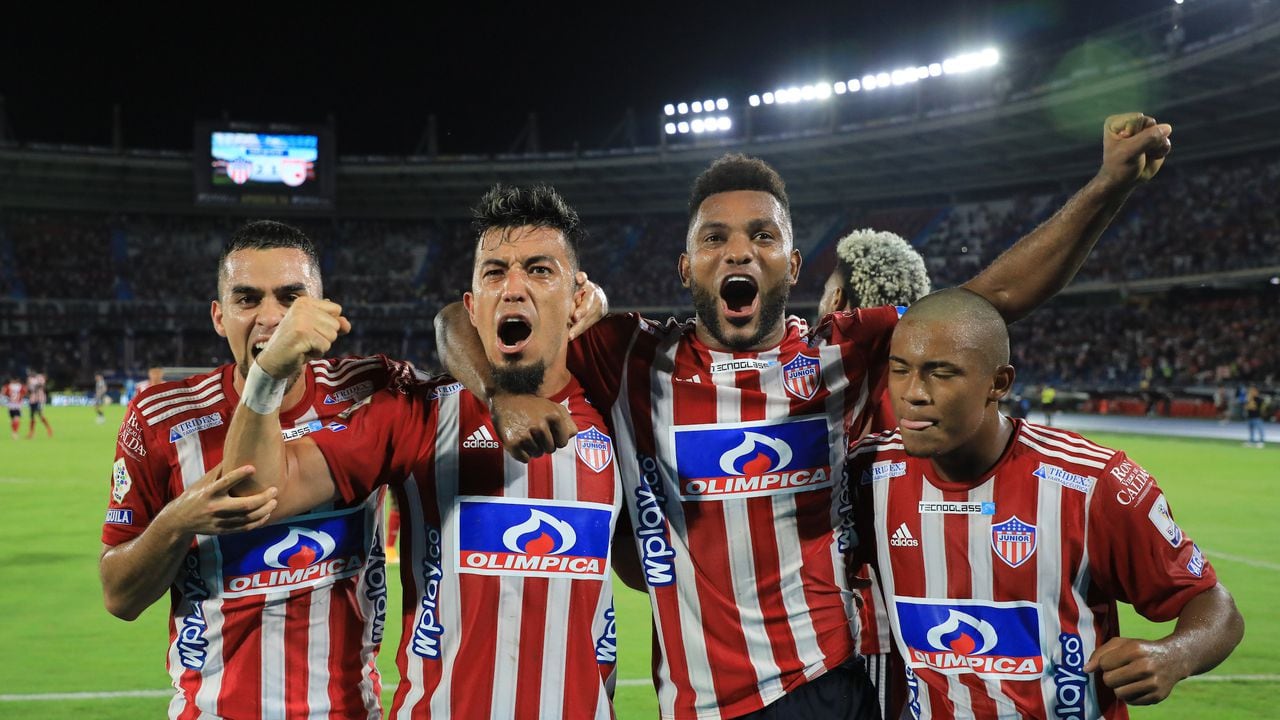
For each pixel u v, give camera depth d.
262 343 2.54
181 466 2.54
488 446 2.45
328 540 2.53
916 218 41.88
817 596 2.57
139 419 2.56
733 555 2.58
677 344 2.73
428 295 45.12
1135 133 2.30
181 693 2.54
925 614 2.46
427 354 45.34
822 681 2.54
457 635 2.38
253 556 2.49
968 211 40.78
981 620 2.39
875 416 2.76
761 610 2.55
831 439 2.67
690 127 42.16
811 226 43.56
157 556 2.24
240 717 2.47
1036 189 39.59
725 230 2.59
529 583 2.39
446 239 47.34
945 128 35.56
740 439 2.61
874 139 37.19
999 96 35.19
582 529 2.44
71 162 39.72
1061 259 2.46
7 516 10.71
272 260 2.57
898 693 2.59
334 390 2.69
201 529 2.18
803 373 2.67
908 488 2.50
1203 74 28.98
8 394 22.88
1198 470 15.19
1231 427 24.89
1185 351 31.25
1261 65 28.14
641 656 5.55
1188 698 4.67
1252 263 29.55
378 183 44.16
